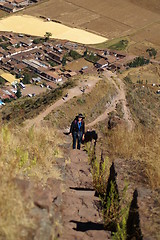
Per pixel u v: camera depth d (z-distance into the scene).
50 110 38.28
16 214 5.59
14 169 7.86
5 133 10.61
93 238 6.73
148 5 161.50
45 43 126.69
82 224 7.53
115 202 8.09
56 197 8.02
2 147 9.18
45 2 157.50
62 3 158.00
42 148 11.20
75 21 144.88
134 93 54.91
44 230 5.76
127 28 142.75
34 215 5.87
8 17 144.38
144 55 125.62
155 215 7.00
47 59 118.19
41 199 6.32
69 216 7.69
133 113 45.66
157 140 11.58
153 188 8.23
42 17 145.62
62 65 114.94
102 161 12.08
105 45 129.88
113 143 13.69
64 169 10.47
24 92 97.12
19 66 110.06
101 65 114.62
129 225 7.39
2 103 87.75
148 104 54.53
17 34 132.38
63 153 12.40
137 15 153.12
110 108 45.00
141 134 13.98
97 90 47.03
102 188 9.92
